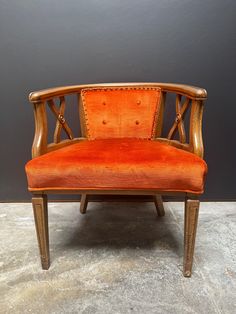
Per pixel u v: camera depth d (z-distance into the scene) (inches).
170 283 40.7
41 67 60.1
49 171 39.0
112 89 54.9
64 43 59.0
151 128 54.5
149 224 57.0
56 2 57.2
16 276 42.6
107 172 38.5
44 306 37.1
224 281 40.9
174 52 59.1
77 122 63.1
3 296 38.9
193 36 58.4
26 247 49.7
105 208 64.3
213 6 57.1
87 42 58.9
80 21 58.0
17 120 62.7
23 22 58.0
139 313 35.8
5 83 60.7
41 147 42.7
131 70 60.1
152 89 54.1
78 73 60.4
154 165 38.0
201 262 45.0
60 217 60.4
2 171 65.4
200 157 40.8
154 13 57.6
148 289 39.7
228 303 37.2
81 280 41.6
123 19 57.9
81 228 55.9
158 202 58.6
